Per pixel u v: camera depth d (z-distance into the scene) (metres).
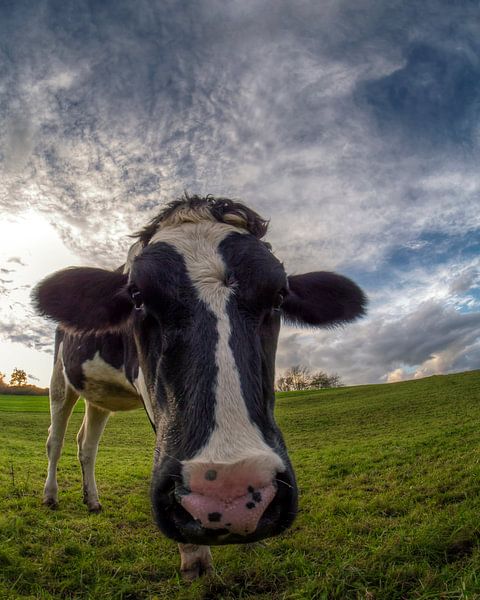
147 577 0.76
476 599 0.55
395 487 1.31
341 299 0.89
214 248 0.70
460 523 0.82
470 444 1.78
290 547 0.85
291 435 3.66
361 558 0.75
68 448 2.95
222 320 0.61
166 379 0.60
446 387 5.35
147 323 0.68
